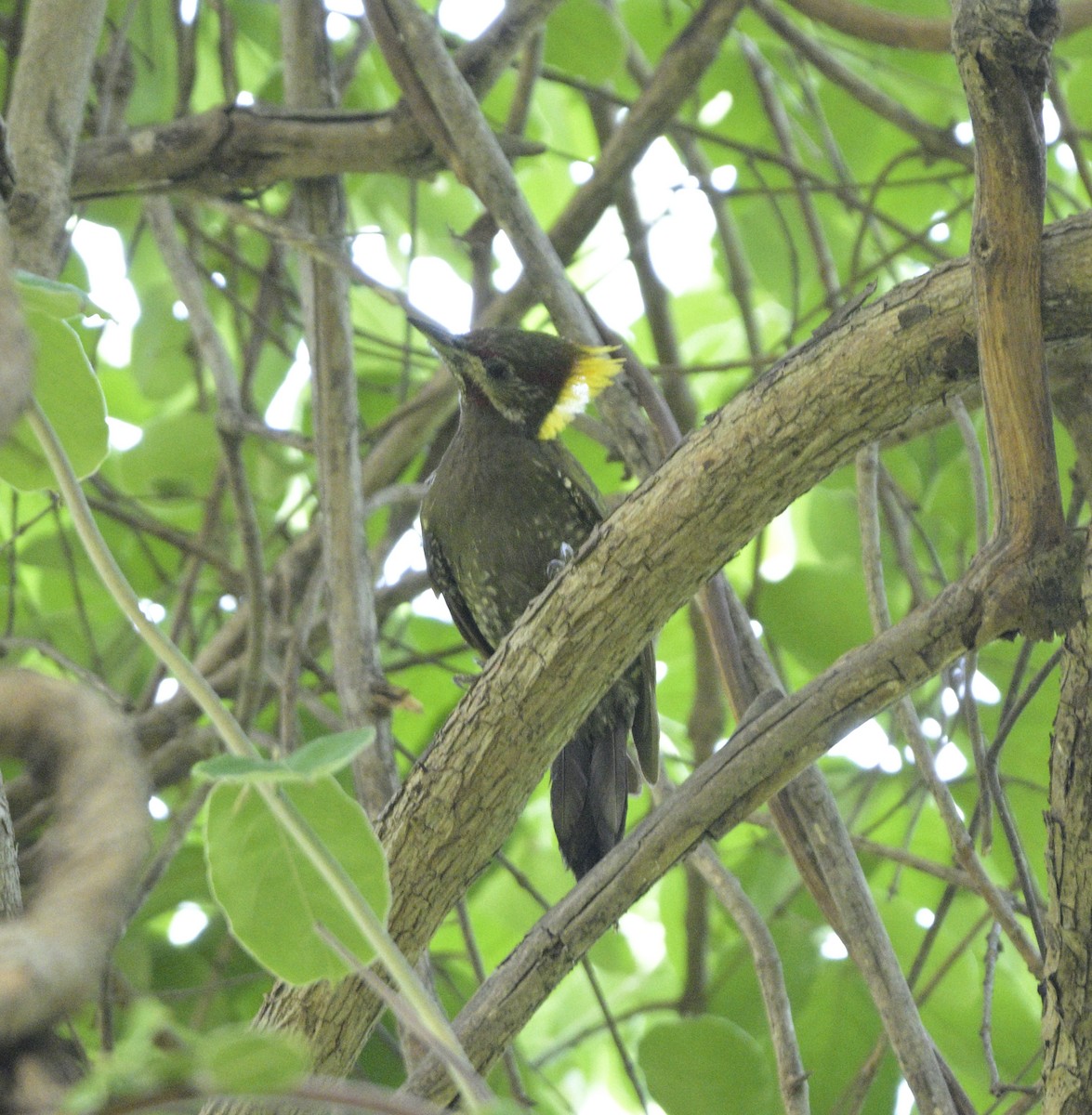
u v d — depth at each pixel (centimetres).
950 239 1371
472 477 1045
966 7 496
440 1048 350
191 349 1303
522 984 623
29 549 1213
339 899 421
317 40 1011
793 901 1140
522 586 1065
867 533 768
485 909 1254
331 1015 611
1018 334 514
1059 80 1234
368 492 1172
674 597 573
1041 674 673
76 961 243
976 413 1131
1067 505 1067
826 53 1173
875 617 752
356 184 1219
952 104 1286
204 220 1367
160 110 1286
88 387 493
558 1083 1324
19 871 477
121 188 959
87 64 852
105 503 1162
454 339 1045
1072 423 672
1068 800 528
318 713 994
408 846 607
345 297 941
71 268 1245
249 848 418
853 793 1157
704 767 631
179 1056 255
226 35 1121
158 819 1113
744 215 1380
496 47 988
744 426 542
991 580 552
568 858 935
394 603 1162
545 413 1039
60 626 1240
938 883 1108
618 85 1321
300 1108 568
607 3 1141
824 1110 994
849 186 1169
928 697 1159
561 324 848
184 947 1130
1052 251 514
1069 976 546
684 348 1552
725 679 741
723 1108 861
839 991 1037
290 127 951
